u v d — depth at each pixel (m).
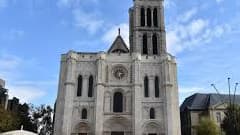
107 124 79.38
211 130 84.94
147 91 83.56
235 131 69.38
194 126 98.94
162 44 90.81
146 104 81.50
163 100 82.00
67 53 86.38
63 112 78.75
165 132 78.69
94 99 81.06
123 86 83.44
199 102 103.88
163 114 80.81
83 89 82.44
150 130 79.44
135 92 81.38
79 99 81.19
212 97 103.44
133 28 94.31
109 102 81.50
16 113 104.94
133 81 83.12
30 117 120.06
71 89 81.31
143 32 92.50
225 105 97.75
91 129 78.62
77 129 78.62
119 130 79.38
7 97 110.19
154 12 95.88
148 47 90.31
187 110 103.19
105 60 85.31
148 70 85.50
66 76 83.00
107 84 83.31
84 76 84.00
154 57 87.00
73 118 79.38
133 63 85.00
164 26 93.56
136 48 90.25
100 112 78.94
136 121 78.50
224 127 74.94
